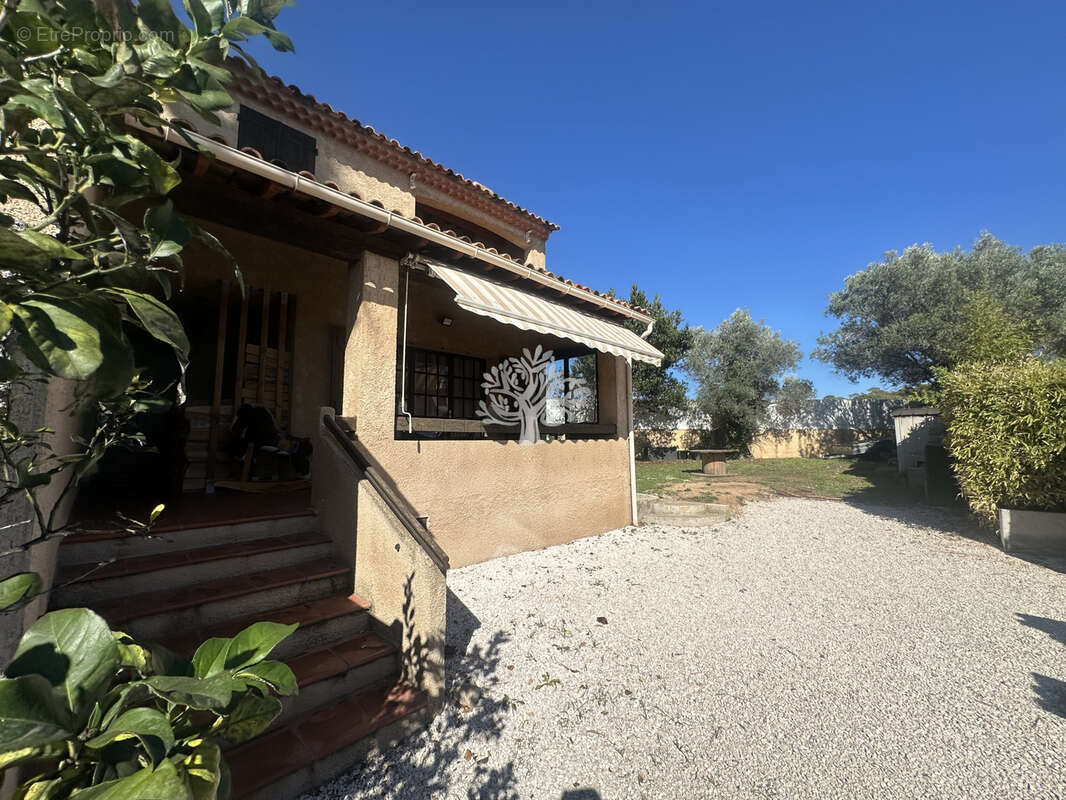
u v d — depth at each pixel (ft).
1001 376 32.71
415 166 43.60
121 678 8.29
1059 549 29.84
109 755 5.62
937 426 63.36
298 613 14.79
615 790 11.24
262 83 6.49
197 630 13.41
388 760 11.85
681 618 21.01
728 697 15.02
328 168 39.22
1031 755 12.22
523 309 26.27
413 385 38.68
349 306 22.76
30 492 5.51
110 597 13.35
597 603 22.58
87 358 4.72
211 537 16.66
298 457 28.17
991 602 22.86
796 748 12.67
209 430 24.36
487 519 27.91
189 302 28.19
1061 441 28.78
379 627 15.48
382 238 22.26
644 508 44.73
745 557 30.66
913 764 12.03
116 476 23.71
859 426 113.70
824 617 21.18
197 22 5.79
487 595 23.04
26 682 5.06
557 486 32.60
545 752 12.44
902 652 17.92
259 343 30.09
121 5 5.22
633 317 38.73
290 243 19.94
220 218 17.93
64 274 5.33
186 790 4.76
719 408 115.44
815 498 55.06
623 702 14.71
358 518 16.75
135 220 21.27
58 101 4.99
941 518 41.68
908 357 99.55
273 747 11.07
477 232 53.16
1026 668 16.62
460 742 12.66
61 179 5.80
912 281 96.53
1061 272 82.58
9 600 5.54
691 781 11.54
